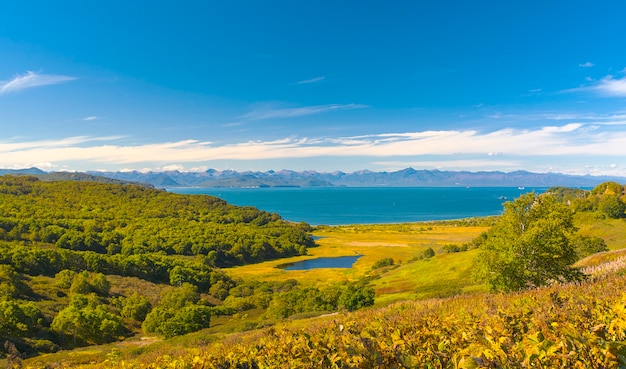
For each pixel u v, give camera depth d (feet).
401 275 250.98
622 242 240.73
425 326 25.00
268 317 186.91
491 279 95.71
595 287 35.29
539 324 19.90
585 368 12.66
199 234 503.20
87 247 388.16
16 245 306.35
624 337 14.05
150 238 460.14
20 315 152.46
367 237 604.49
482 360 13.34
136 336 178.70
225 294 286.87
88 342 163.02
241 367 22.74
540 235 91.76
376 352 16.40
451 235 595.88
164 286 293.64
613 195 314.76
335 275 354.95
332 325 30.76
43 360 92.79
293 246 497.05
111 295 240.94
